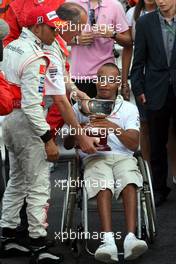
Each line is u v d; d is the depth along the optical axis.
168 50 7.86
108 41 7.92
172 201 8.33
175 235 7.20
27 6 6.79
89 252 6.51
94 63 7.89
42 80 6.02
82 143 6.48
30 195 6.31
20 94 6.12
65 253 6.73
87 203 6.58
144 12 8.45
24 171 6.32
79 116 6.82
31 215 6.32
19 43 6.09
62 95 6.33
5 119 6.29
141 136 8.55
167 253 6.73
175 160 8.75
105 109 6.63
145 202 6.52
